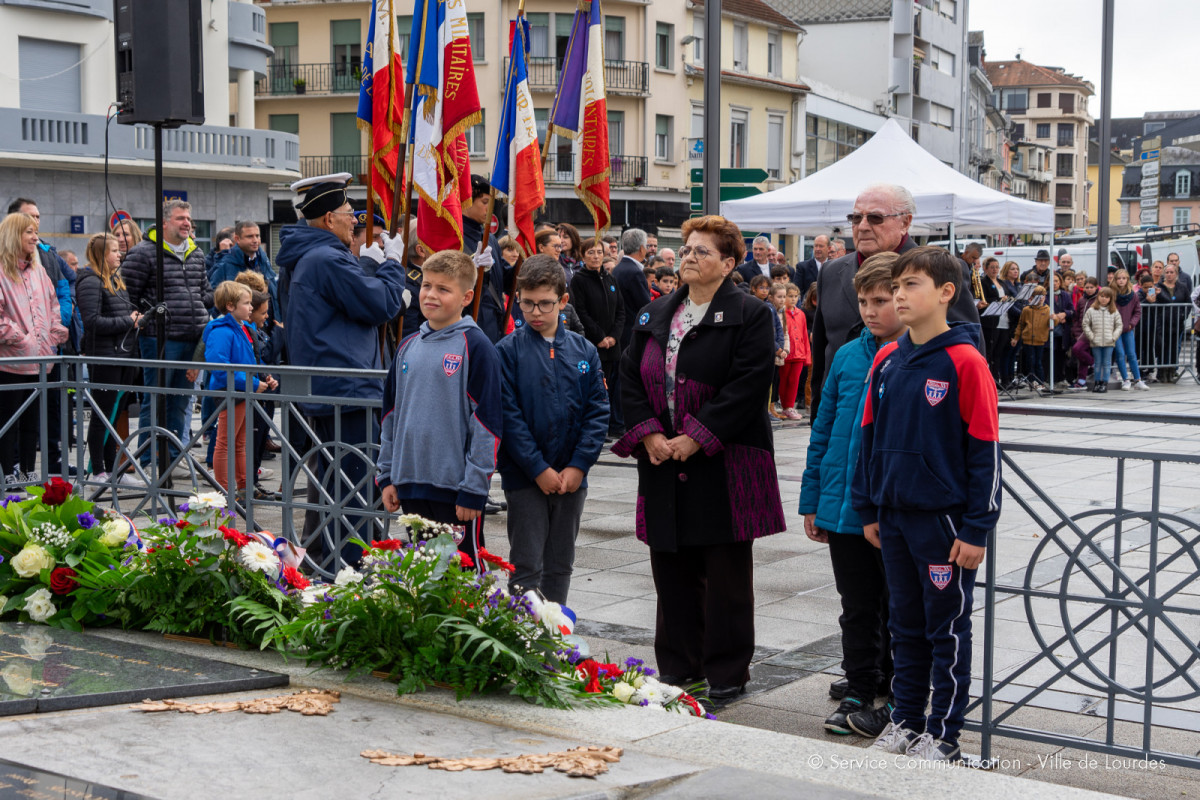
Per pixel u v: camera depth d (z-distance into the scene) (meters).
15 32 24.67
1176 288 19.84
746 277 13.90
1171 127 108.00
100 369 8.21
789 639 5.26
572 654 3.96
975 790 3.02
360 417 5.41
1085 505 7.30
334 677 3.87
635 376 4.68
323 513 5.26
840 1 54.34
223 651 4.16
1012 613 5.61
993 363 17.17
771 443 4.59
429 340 4.59
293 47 40.91
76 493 5.81
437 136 6.26
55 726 3.36
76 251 25.39
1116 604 3.77
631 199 39.31
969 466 3.66
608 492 9.11
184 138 26.88
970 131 72.44
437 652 3.78
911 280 3.72
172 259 8.93
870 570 4.27
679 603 4.70
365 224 6.60
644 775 3.05
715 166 10.12
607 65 38.72
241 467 7.59
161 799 2.82
